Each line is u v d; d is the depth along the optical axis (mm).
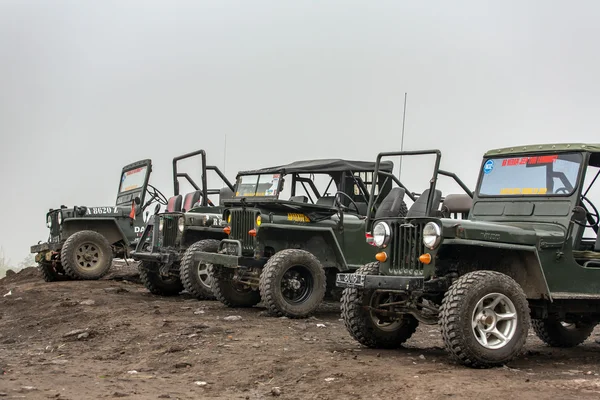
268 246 9555
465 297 5738
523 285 6344
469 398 4785
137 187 14578
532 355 6883
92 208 13852
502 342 5852
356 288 6496
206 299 10750
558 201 6730
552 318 6934
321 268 9219
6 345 7777
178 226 11133
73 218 13570
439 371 5617
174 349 6762
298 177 11852
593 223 7223
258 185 10336
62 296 10812
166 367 6207
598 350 7453
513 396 4816
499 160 7344
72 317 8977
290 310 8930
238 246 9398
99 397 5078
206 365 6168
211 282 10266
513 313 5906
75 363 6492
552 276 6430
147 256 11211
